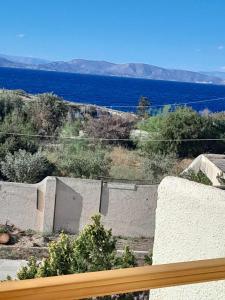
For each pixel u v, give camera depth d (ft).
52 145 71.36
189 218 8.02
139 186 46.68
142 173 65.72
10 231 44.96
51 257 17.52
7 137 68.44
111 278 4.25
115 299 13.85
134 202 46.62
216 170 41.60
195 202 7.91
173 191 8.34
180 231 8.17
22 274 18.56
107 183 46.78
